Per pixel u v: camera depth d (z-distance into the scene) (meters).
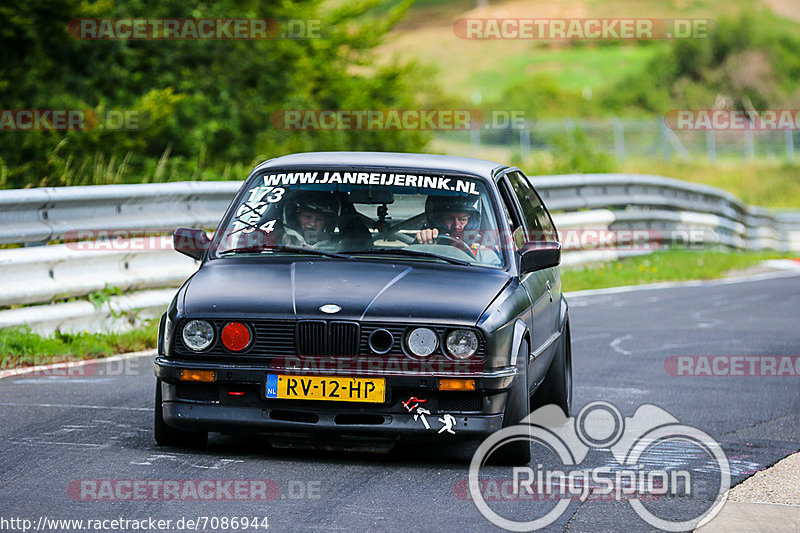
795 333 23.23
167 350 11.62
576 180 33.94
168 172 32.97
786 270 38.09
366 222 13.05
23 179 31.03
